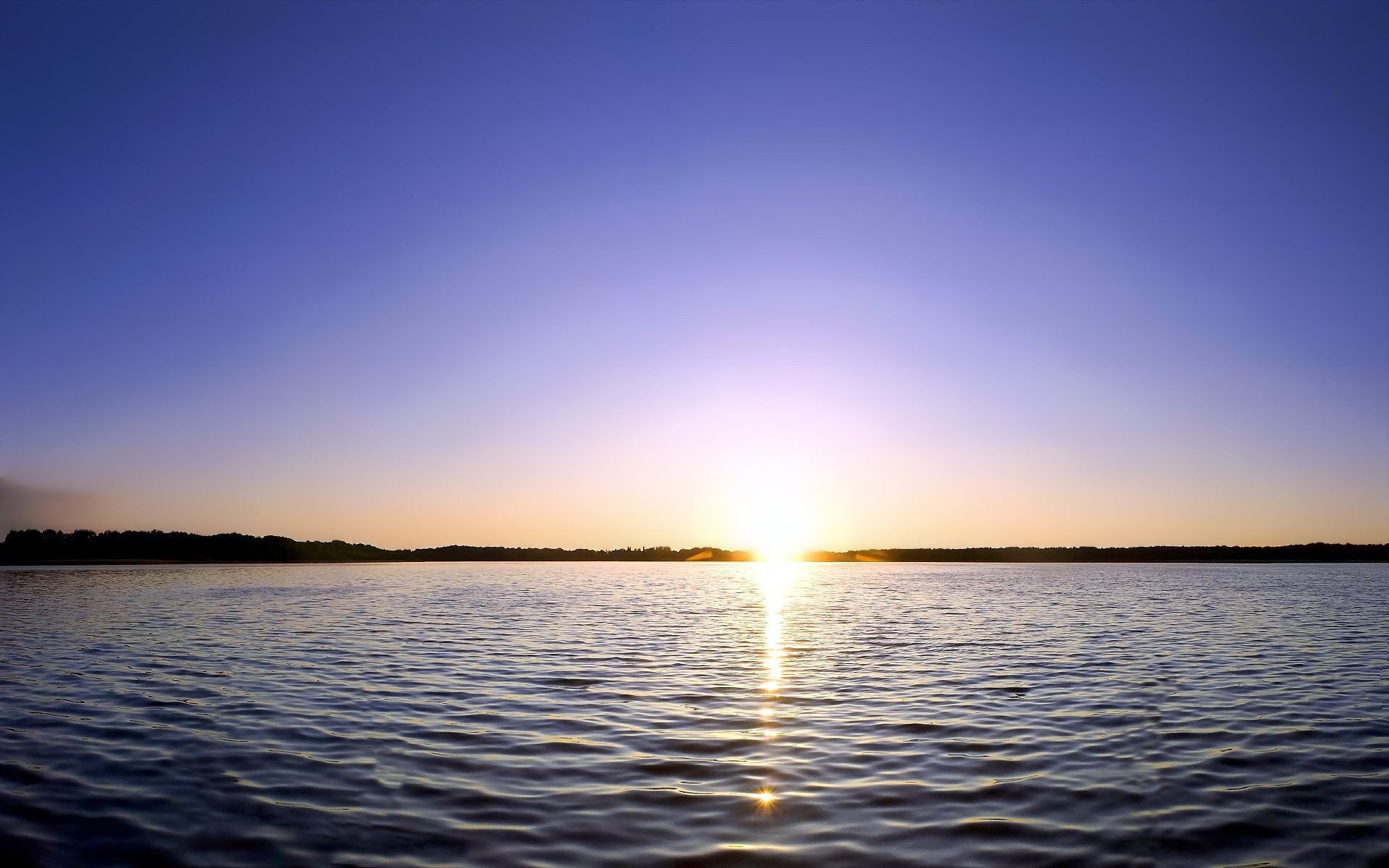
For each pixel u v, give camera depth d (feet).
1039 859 37.17
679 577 379.96
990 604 190.49
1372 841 39.68
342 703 70.13
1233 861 37.24
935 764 52.01
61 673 84.07
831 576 391.04
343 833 40.14
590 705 69.77
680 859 36.99
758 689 77.51
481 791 46.52
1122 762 52.60
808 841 39.14
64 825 41.27
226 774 49.57
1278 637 119.55
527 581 322.34
